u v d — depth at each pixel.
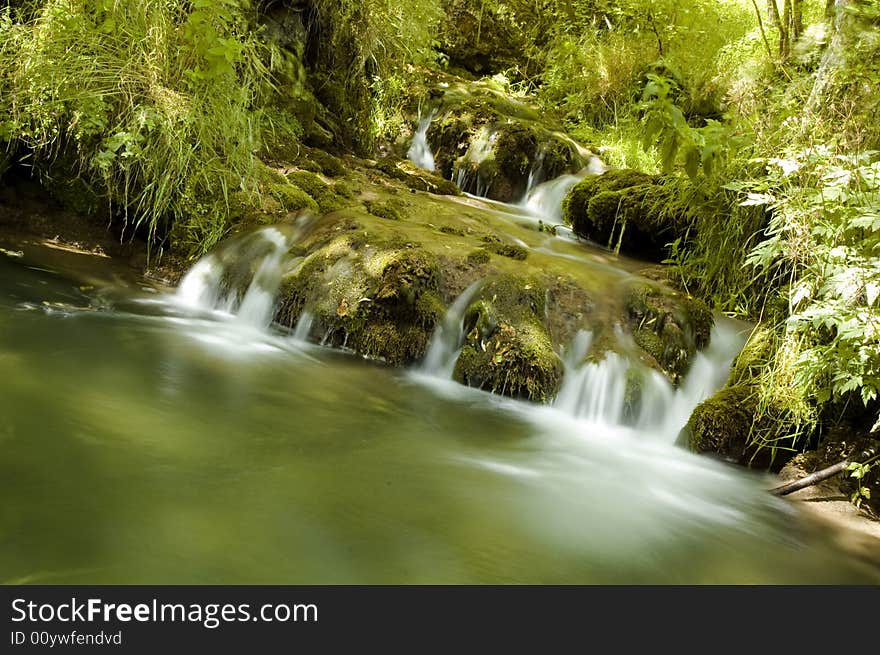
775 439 4.10
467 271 5.01
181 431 3.30
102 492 2.69
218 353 4.39
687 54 9.25
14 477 2.67
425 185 7.43
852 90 4.82
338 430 3.67
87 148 5.43
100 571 2.30
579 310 4.93
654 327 4.83
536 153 8.37
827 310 3.59
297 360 4.52
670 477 3.89
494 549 2.86
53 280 5.01
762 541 3.36
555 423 4.33
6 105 5.24
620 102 9.91
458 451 3.72
